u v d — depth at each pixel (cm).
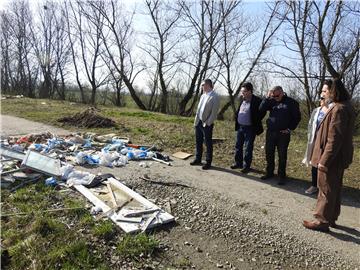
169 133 1012
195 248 410
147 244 395
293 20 1390
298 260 403
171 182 606
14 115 1287
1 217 435
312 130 592
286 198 577
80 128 1063
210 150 711
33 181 546
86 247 380
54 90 3212
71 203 479
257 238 442
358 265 396
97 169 645
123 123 1167
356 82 1535
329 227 474
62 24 3016
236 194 580
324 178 444
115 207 475
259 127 693
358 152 955
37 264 351
